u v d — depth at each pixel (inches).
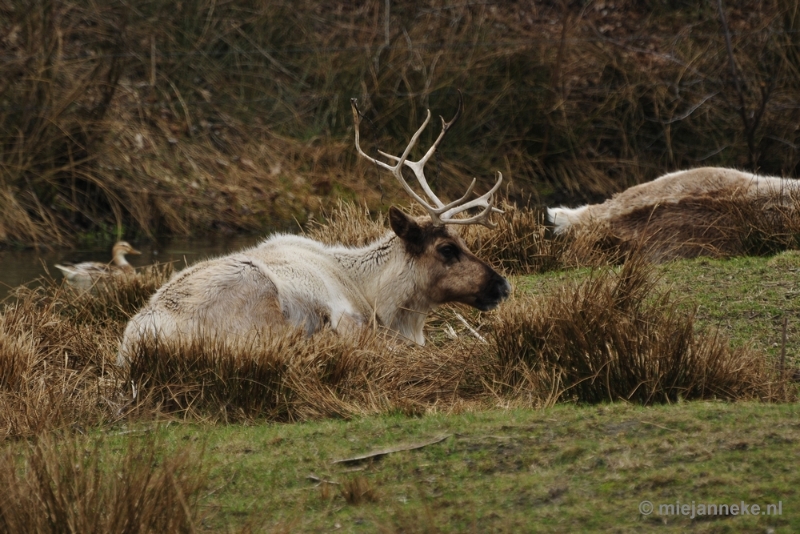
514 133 2039.9
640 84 2098.9
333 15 2201.0
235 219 1791.3
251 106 2011.6
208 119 1961.1
